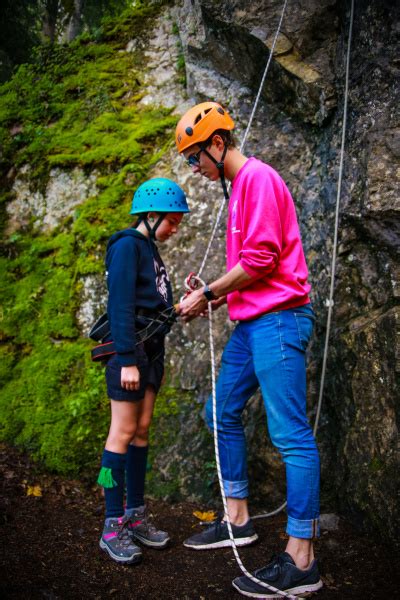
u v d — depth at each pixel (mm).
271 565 2061
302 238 3117
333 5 3135
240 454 2422
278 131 3428
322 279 2916
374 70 2754
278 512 2742
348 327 2703
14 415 3172
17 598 1885
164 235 2410
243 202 2180
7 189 3986
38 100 4301
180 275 3334
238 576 2180
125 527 2277
